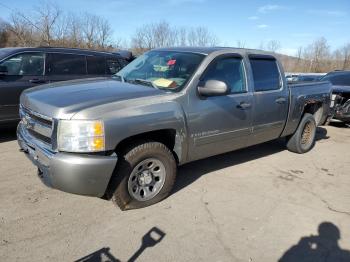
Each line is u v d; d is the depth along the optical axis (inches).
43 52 269.4
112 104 141.4
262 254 132.8
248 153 252.4
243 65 197.6
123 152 148.3
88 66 293.9
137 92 156.1
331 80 398.0
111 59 311.4
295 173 218.5
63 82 181.9
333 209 172.7
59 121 133.7
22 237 131.7
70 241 131.5
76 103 139.4
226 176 204.2
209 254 130.2
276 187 194.1
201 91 167.3
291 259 131.0
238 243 138.3
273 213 163.9
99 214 151.2
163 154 157.6
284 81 225.8
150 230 142.3
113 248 129.3
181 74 172.4
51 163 134.3
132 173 150.6
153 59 195.8
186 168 212.2
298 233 148.6
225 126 183.0
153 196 160.2
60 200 160.7
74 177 133.4
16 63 254.8
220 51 186.7
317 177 214.5
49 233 135.4
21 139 161.6
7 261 118.6
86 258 123.0
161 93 159.0
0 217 143.7
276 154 254.8
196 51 186.9
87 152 134.7
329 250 138.2
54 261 120.3
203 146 176.4
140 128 144.8
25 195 163.5
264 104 205.8
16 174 186.4
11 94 250.2
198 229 145.6
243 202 172.7
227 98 182.4
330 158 255.1
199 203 167.8
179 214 156.1
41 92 160.7
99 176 136.9
